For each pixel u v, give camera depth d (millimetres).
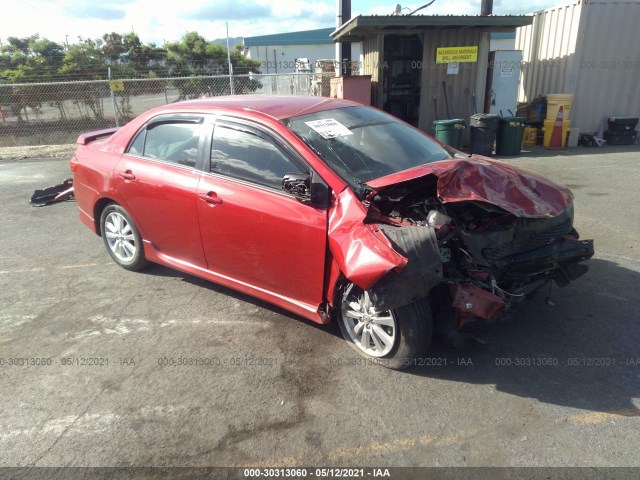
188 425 2854
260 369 3348
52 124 14859
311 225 3266
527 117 12211
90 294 4535
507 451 2594
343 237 3082
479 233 3178
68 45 18203
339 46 13133
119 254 5016
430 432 2746
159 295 4477
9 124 14555
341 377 3242
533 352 3436
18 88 14258
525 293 3273
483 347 3508
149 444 2721
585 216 6270
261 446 2688
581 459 2525
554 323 3783
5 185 9125
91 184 4910
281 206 3430
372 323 3305
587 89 11898
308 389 3135
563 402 2939
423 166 3352
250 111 3832
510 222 3297
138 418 2920
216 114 3998
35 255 5562
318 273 3328
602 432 2697
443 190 3137
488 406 2930
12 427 2873
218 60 19656
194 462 2596
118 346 3676
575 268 3584
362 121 4098
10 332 3910
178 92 16016
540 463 2512
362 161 3557
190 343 3688
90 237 6152
